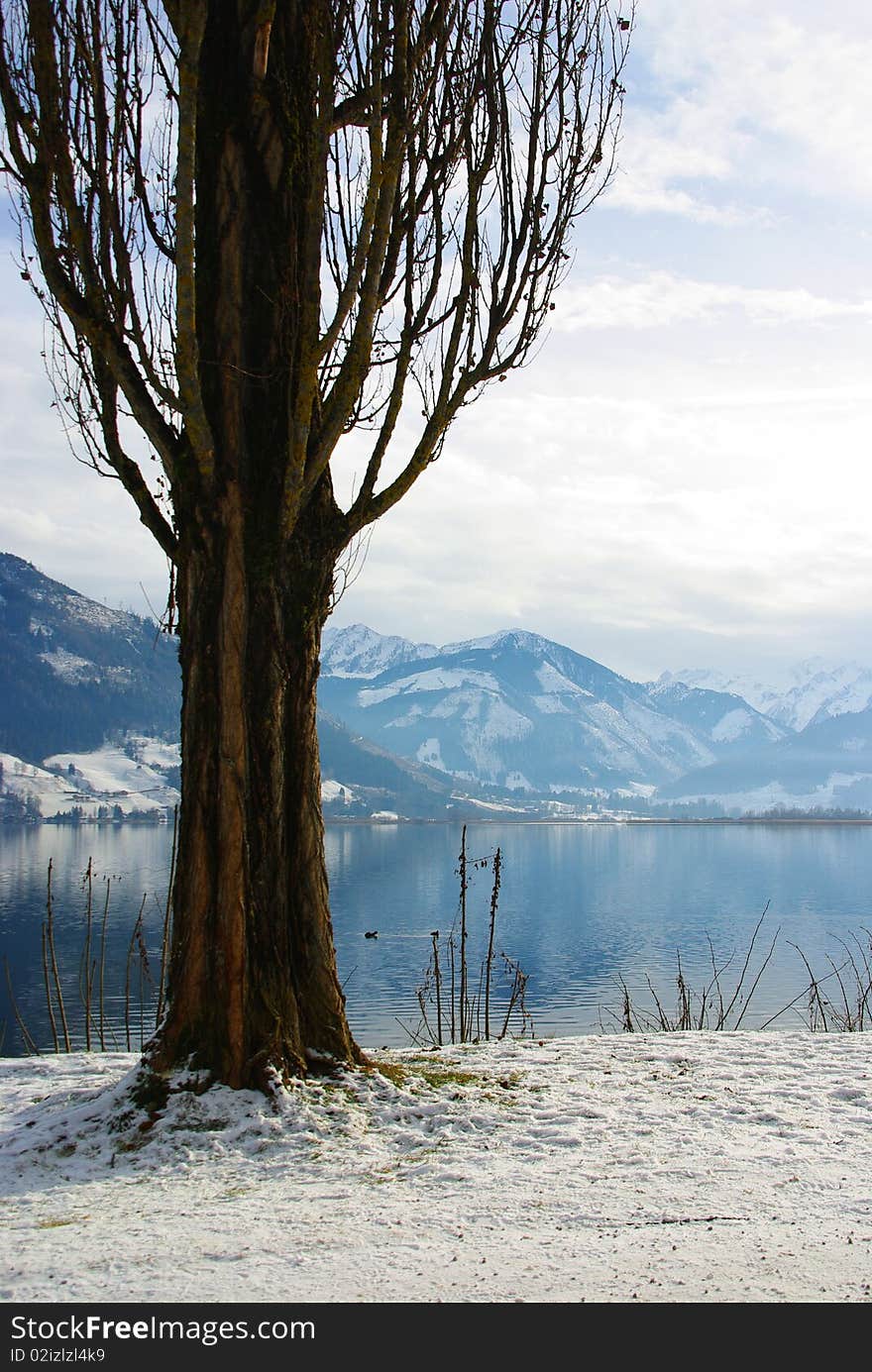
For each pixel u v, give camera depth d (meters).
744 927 54.22
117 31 7.39
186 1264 4.54
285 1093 6.64
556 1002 30.31
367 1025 24.66
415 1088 7.17
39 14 6.74
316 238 6.82
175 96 7.56
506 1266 4.46
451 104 7.91
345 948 43.97
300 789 7.22
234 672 6.95
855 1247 4.58
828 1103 6.88
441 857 111.69
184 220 6.38
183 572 7.12
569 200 8.22
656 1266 4.42
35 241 6.99
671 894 75.25
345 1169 5.88
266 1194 5.54
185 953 6.93
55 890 66.50
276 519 7.05
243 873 6.90
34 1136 6.49
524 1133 6.37
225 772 6.93
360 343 7.04
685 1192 5.32
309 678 7.30
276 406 7.13
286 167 7.20
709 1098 7.02
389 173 6.83
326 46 6.87
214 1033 6.81
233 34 7.16
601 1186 5.44
